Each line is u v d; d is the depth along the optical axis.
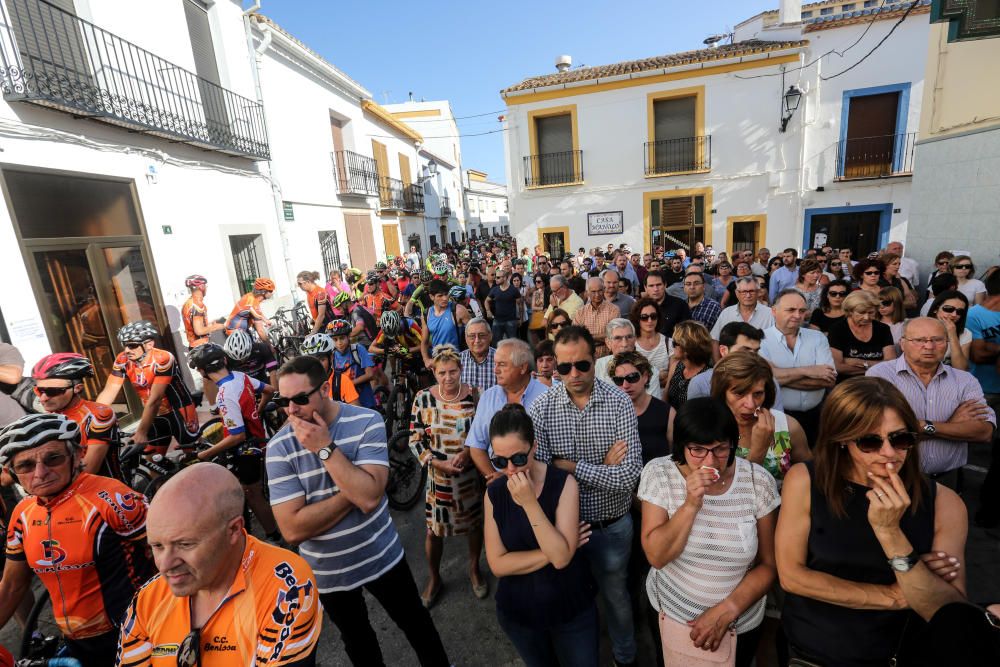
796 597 1.78
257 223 9.77
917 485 1.60
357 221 14.89
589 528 2.09
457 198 32.97
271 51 10.70
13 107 5.20
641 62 15.32
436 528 3.12
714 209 14.99
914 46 13.00
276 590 1.42
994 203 6.42
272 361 5.42
